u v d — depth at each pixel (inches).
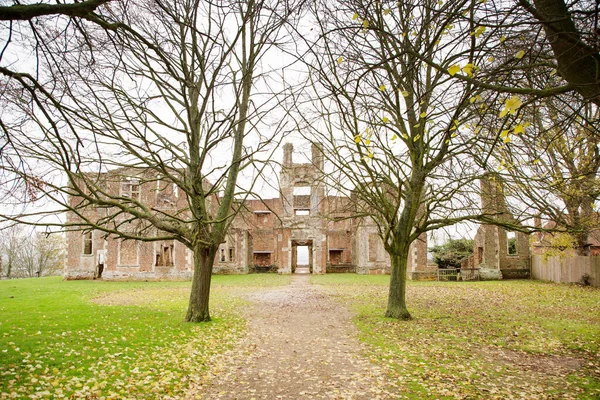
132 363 307.6
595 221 446.3
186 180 471.5
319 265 1624.0
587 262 962.7
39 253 1771.7
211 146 446.3
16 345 346.0
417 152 484.4
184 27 425.4
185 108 469.7
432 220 498.3
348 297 792.3
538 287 943.0
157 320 499.5
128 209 428.1
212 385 270.2
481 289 923.4
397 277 526.3
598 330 438.9
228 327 464.4
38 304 649.6
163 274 1323.8
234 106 420.2
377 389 259.8
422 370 298.5
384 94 371.2
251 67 410.9
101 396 234.4
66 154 235.8
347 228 1813.5
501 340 395.9
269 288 1011.9
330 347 378.0
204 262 494.6
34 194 264.7
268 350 368.2
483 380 274.7
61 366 289.6
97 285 1100.5
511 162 316.2
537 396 241.6
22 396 223.9
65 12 173.6
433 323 485.4
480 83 161.2
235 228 1611.7
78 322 476.1
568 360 325.7
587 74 155.5
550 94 154.1
